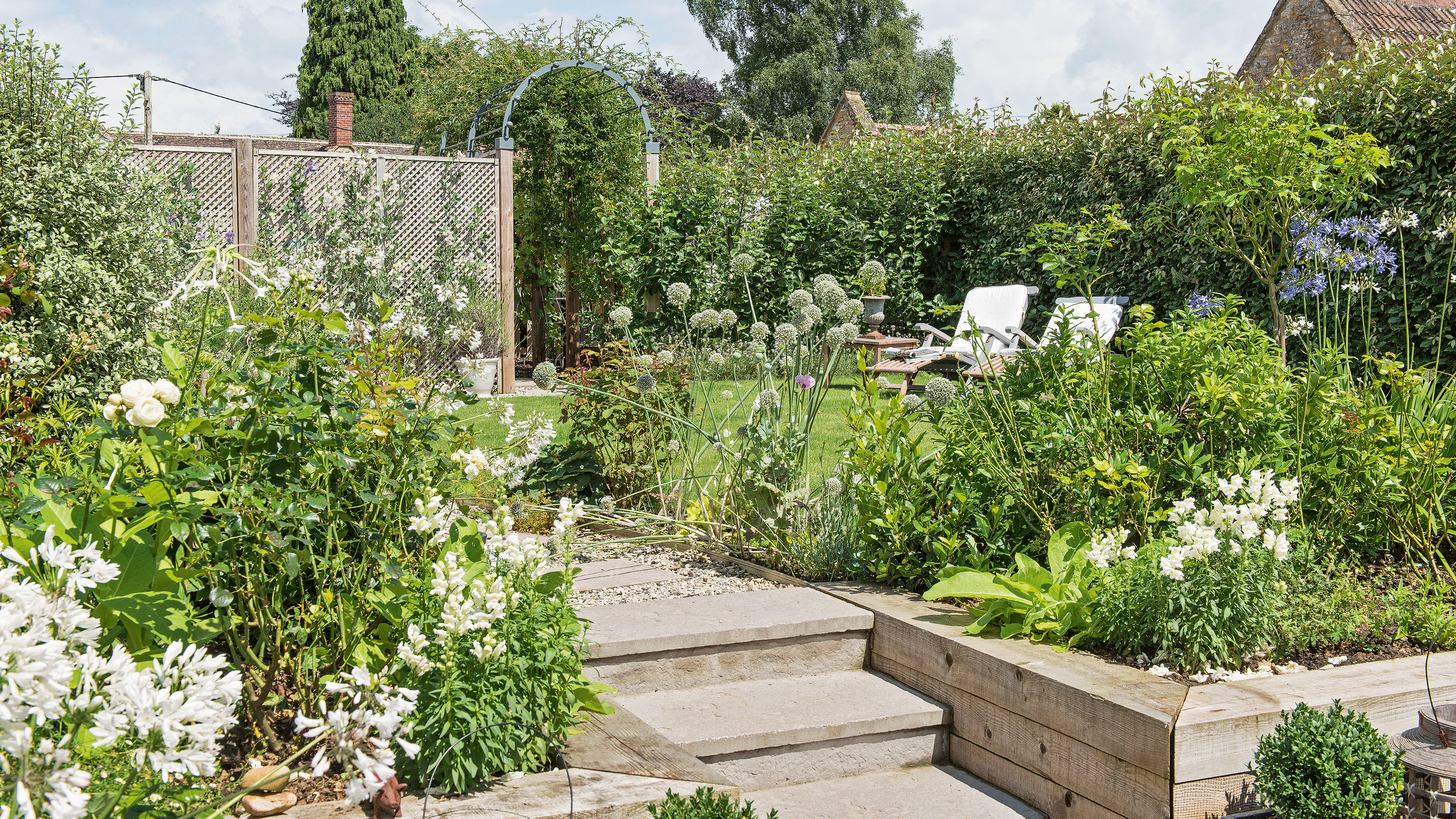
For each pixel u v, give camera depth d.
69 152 4.66
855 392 3.98
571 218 12.31
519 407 7.99
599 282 11.98
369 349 2.65
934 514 3.79
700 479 4.80
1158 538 3.44
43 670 1.25
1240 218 4.98
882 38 32.75
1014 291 9.49
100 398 4.31
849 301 4.42
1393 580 3.44
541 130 11.91
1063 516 3.57
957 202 11.13
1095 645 3.04
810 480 4.71
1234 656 2.84
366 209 9.59
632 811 2.19
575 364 12.55
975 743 3.03
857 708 3.10
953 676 3.11
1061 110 9.75
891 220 11.17
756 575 4.12
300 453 2.36
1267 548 2.86
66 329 4.20
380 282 7.71
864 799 2.86
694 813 2.00
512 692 2.28
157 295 4.84
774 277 11.21
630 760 2.44
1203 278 8.11
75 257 4.46
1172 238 8.38
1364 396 3.93
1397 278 6.86
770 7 32.50
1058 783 2.71
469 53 13.06
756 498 4.24
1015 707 2.86
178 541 2.51
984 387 3.99
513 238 12.03
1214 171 4.72
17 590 1.35
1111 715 2.53
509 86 11.71
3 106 4.59
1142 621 2.89
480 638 2.29
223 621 2.27
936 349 9.03
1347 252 4.55
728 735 2.87
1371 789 2.26
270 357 2.47
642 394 4.78
